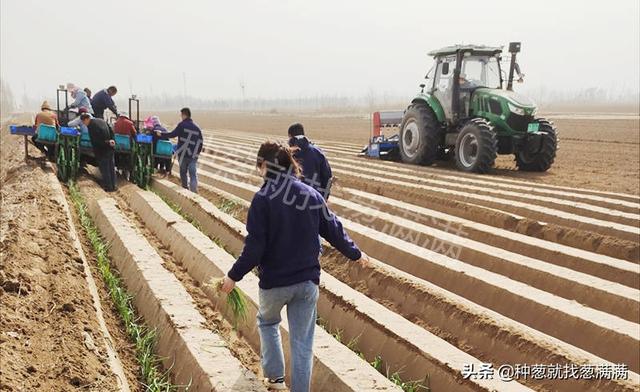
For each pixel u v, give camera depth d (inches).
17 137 912.3
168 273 224.2
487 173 518.6
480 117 532.7
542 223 325.4
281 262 130.6
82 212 333.4
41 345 147.4
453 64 547.5
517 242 296.4
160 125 510.0
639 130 1210.0
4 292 170.6
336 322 206.1
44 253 223.1
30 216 284.4
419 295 220.4
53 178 424.5
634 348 181.6
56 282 192.2
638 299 212.8
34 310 167.5
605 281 234.1
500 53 548.7
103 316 191.2
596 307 222.8
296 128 241.6
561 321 203.2
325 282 229.0
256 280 223.9
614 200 398.6
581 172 572.1
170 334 175.3
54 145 462.3
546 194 420.5
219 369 151.3
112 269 249.0
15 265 194.7
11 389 121.0
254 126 1689.2
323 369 157.4
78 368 138.3
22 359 136.6
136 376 159.5
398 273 241.6
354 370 154.5
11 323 153.0
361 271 251.9
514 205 367.2
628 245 284.7
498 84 557.0
